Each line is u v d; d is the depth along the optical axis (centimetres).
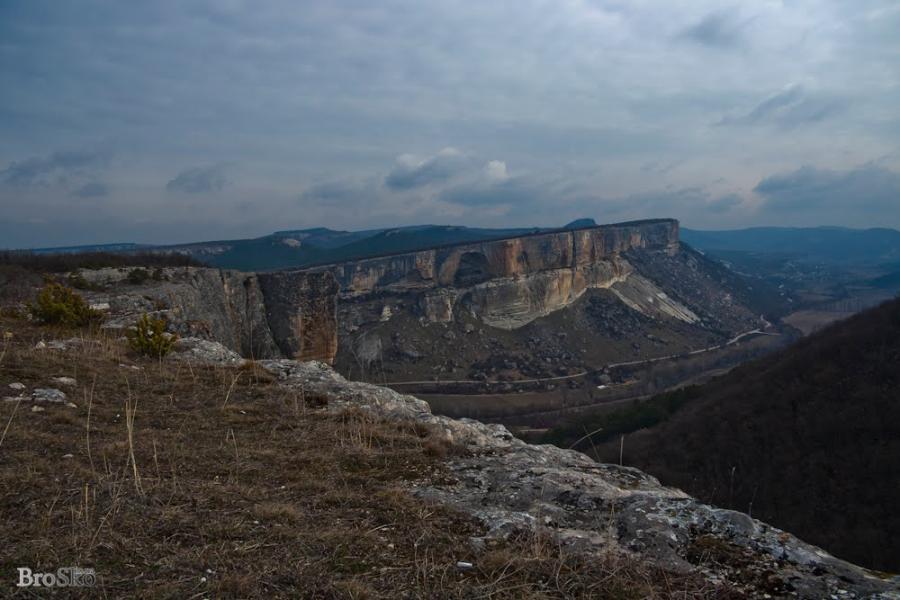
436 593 397
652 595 401
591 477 709
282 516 529
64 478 581
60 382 1009
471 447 855
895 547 3288
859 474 4128
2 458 624
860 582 421
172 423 868
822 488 4169
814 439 4756
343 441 811
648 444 5903
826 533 3703
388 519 539
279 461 718
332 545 472
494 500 615
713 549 475
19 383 962
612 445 6119
